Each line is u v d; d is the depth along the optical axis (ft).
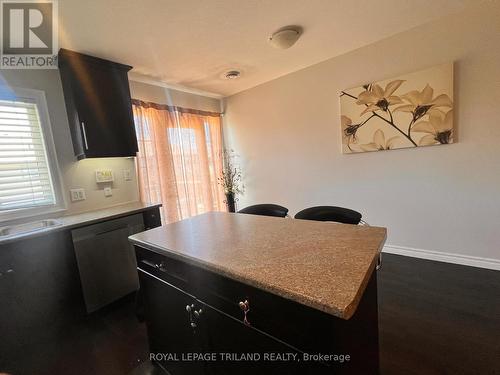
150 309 4.73
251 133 12.59
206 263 3.19
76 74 7.24
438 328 5.38
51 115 7.56
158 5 5.56
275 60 9.27
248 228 4.72
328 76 9.78
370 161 9.28
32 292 5.86
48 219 7.37
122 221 7.52
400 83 8.16
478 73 7.07
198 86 11.27
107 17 5.79
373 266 2.94
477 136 7.29
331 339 2.25
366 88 8.84
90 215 7.57
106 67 7.86
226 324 3.25
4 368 5.23
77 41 6.68
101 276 7.02
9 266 5.53
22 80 7.06
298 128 10.97
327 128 10.14
